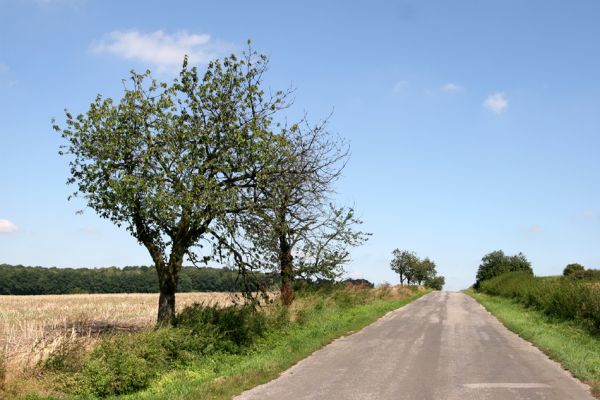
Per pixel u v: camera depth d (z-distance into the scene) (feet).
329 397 32.96
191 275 305.73
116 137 55.52
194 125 57.00
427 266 339.77
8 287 302.25
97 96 56.75
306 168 69.97
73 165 56.80
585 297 71.92
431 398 32.27
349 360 47.50
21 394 34.35
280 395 33.88
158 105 56.65
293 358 48.06
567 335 64.34
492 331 71.26
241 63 58.70
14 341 53.67
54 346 42.06
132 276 336.49
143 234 57.88
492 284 215.31
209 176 57.21
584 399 31.83
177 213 53.78
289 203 70.23
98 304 138.82
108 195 54.44
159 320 57.52
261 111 59.88
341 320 82.69
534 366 43.55
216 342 51.72
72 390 36.78
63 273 324.39
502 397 32.42
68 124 55.88
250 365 44.83
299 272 85.40
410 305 135.44
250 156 56.80
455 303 146.10
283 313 69.31
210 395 33.88
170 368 44.73
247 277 63.57
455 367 43.16
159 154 55.72
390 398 32.40
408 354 50.52
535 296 107.86
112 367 39.19
